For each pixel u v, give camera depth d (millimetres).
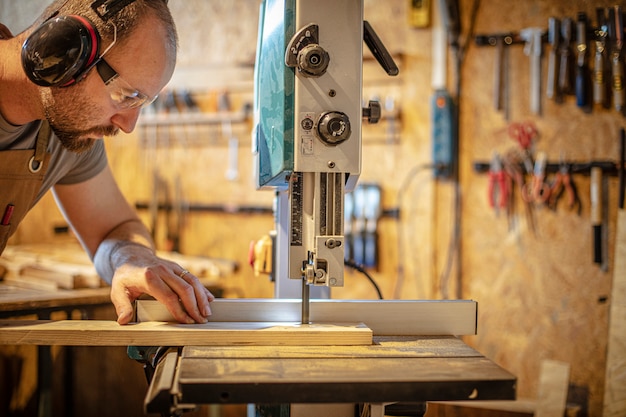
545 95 3154
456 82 3293
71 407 2998
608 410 2957
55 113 1390
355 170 1313
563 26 3055
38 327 1381
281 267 1732
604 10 3000
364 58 3439
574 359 3098
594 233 3010
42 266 2986
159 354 1382
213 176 3906
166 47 1382
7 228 1689
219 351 1292
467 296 3299
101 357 3186
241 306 1517
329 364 1186
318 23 1285
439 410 3090
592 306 3070
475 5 3254
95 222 1915
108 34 1307
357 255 3422
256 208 3773
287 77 1296
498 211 3236
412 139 3406
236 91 3828
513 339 3211
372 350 1318
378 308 1508
